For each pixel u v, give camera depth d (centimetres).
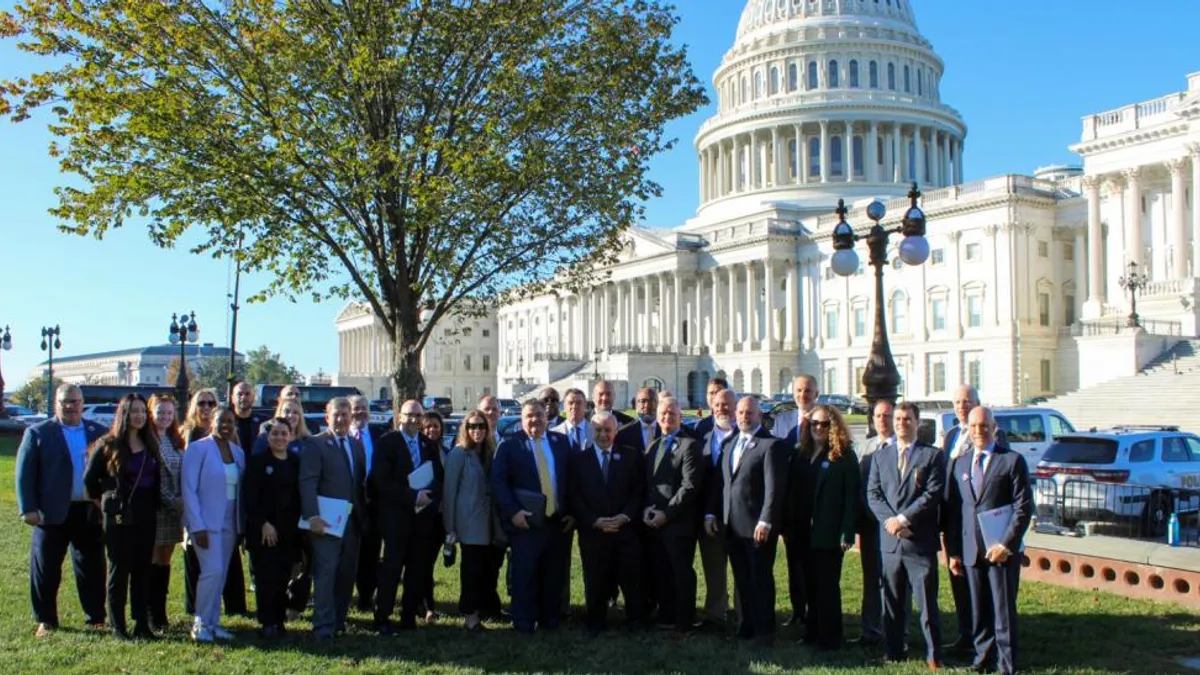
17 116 1981
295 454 1262
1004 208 8212
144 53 2062
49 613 1258
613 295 12450
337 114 2181
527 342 14338
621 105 2338
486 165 2111
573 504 1285
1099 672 1063
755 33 12188
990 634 1090
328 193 2173
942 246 8781
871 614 1228
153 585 1284
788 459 1209
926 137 11656
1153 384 5116
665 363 10781
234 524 1262
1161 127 6575
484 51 2244
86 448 1288
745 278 11006
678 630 1268
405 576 1305
